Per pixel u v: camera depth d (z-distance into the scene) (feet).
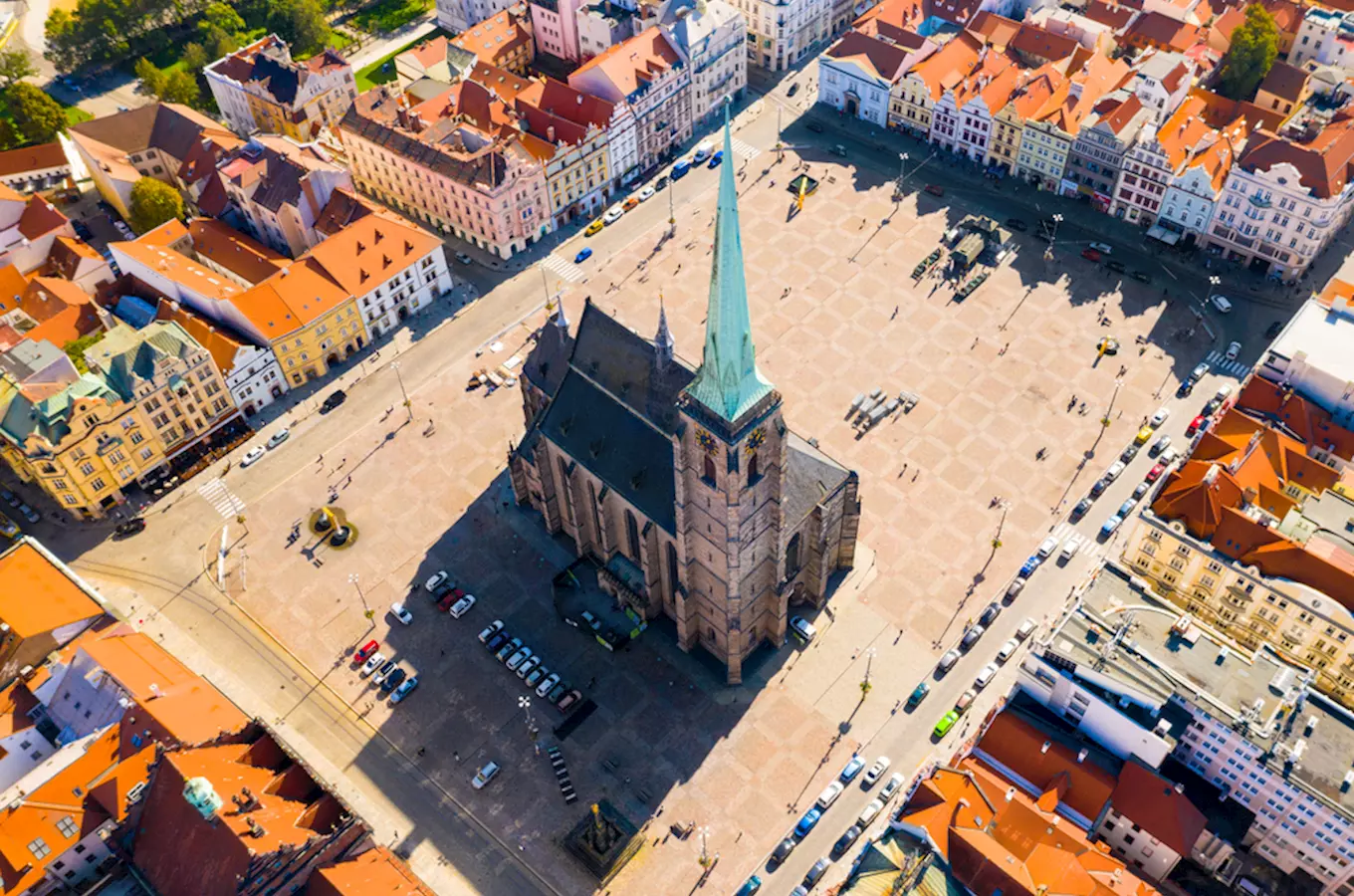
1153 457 584.81
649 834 461.37
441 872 454.81
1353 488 515.50
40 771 455.22
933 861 411.34
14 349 595.06
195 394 601.62
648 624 531.50
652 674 513.86
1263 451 519.60
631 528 506.07
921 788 427.33
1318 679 497.46
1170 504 504.43
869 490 577.43
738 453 397.39
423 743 495.00
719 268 347.97
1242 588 488.02
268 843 385.50
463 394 640.17
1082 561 541.75
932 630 520.83
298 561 565.53
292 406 641.40
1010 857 405.59
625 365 483.51
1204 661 435.53
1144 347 638.12
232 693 514.27
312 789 427.33
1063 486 574.56
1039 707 459.73
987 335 651.25
